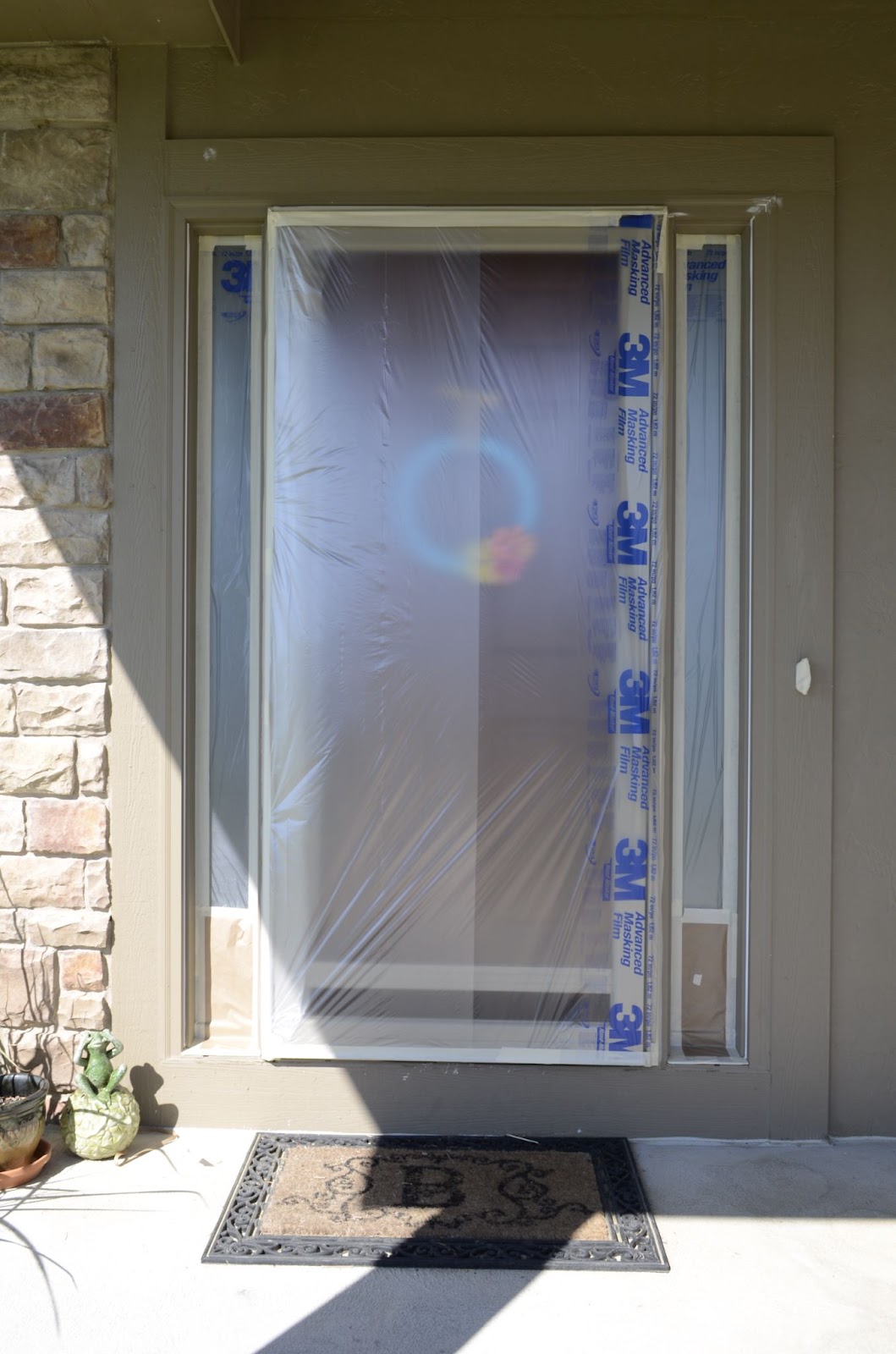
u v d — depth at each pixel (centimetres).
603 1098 277
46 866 280
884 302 273
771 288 272
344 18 273
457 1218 236
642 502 277
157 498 277
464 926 280
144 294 276
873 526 274
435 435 279
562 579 279
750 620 275
